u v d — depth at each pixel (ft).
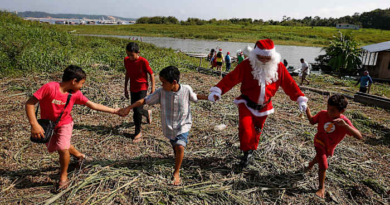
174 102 10.43
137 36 175.32
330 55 73.77
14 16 62.18
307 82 40.91
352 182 11.51
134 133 15.49
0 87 22.52
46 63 29.17
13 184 10.19
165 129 10.78
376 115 21.98
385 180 11.70
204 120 17.85
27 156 12.18
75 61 32.17
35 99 9.12
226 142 14.66
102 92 22.35
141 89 14.73
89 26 245.24
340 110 10.11
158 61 40.04
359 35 216.54
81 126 15.67
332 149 10.87
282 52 118.42
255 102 11.62
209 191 10.30
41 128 9.15
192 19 342.44
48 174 11.02
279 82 11.89
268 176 11.69
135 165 11.93
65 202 9.38
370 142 15.85
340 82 44.04
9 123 15.34
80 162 11.44
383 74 62.75
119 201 9.66
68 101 9.78
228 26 296.92
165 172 11.45
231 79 11.45
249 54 11.30
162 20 344.49
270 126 16.94
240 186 10.88
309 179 11.56
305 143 14.93
